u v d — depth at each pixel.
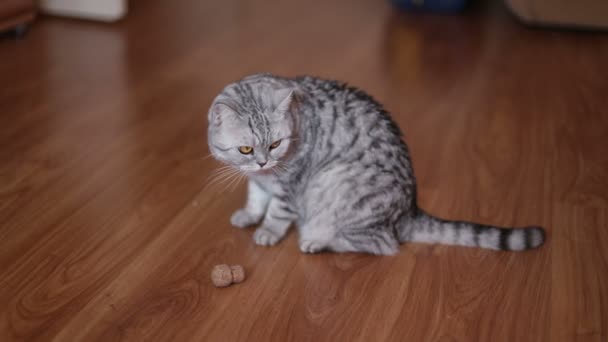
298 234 1.40
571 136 1.73
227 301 1.24
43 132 1.66
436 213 1.46
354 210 1.31
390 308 1.24
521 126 1.76
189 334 1.18
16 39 2.10
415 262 1.33
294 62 2.05
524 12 2.30
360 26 2.32
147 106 1.79
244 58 2.06
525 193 1.52
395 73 2.01
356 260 1.34
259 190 1.38
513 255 1.35
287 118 1.24
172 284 1.27
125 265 1.31
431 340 1.18
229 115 1.22
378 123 1.33
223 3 2.46
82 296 1.24
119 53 2.05
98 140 1.65
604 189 1.53
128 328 1.19
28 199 1.45
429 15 2.44
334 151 1.30
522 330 1.20
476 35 2.28
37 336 1.17
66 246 1.34
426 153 1.65
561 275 1.31
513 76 2.02
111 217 1.42
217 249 1.36
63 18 2.25
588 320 1.22
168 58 2.04
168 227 1.40
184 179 1.53
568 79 2.00
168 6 2.40
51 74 1.92
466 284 1.28
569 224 1.43
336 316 1.22
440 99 1.88
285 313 1.22
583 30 2.33
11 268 1.29
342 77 1.98
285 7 2.46
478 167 1.60
